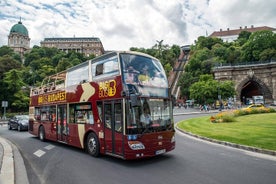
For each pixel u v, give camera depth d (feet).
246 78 261.65
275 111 119.44
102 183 22.45
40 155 36.73
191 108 246.68
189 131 62.28
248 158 31.96
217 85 220.84
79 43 594.65
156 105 31.48
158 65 34.88
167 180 22.89
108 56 33.32
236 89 264.52
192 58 367.86
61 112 45.19
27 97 214.07
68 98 42.88
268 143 39.17
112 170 26.99
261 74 254.68
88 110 36.63
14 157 35.29
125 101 28.99
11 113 190.90
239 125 68.28
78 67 40.86
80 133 38.22
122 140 28.84
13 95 209.56
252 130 55.93
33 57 496.64
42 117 54.29
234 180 22.54
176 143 46.03
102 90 33.58
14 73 209.97
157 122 30.94
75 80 41.34
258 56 286.66
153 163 29.84
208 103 220.84
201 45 436.35
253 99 262.26
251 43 297.12
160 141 30.48
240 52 324.60
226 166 27.84
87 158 33.76
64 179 23.99
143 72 32.09
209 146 42.16
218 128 63.72
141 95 30.17
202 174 24.66
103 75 33.88
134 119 28.63
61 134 44.73
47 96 52.34
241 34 449.48
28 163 31.27
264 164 28.58
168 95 33.78
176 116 134.21
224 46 387.14
